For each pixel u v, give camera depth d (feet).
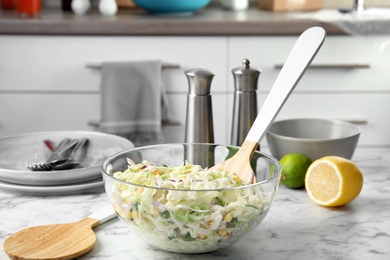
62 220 4.14
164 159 4.30
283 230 4.02
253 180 3.97
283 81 4.26
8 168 4.98
